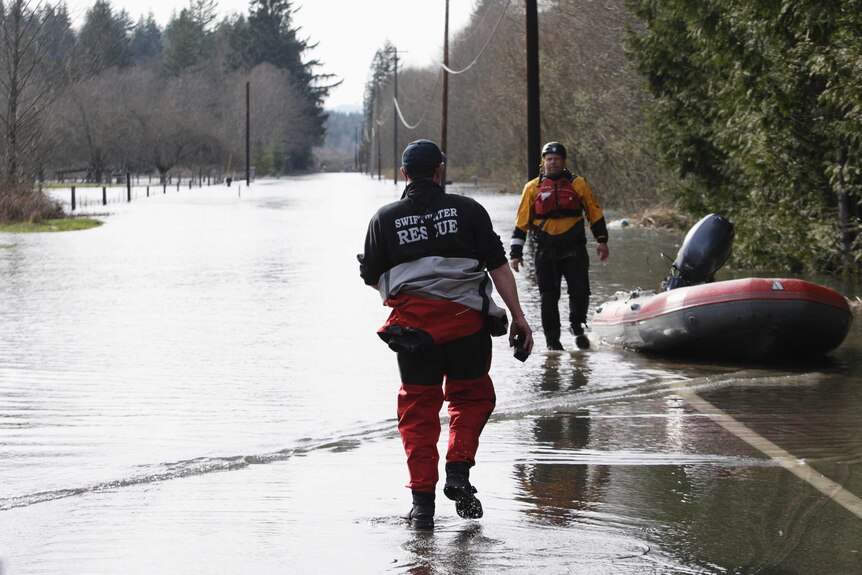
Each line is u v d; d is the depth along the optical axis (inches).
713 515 425.4
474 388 420.5
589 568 365.1
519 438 563.2
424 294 411.2
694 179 1715.1
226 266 1612.9
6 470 495.5
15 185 2866.6
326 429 583.8
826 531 404.5
